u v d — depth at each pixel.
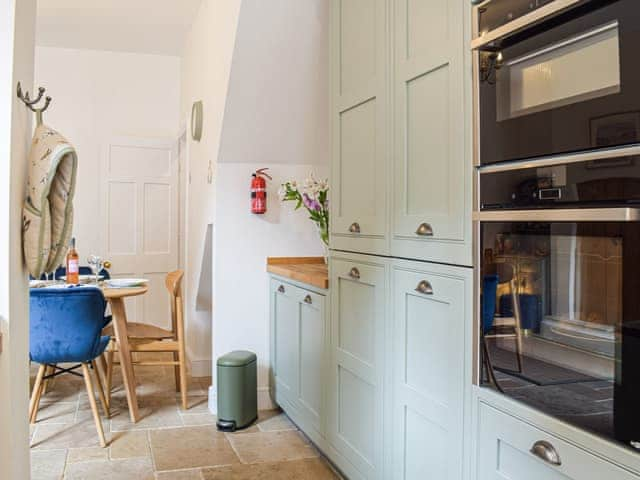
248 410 3.38
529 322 1.41
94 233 5.41
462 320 1.66
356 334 2.38
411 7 1.93
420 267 1.88
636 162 1.12
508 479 1.49
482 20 1.56
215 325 3.63
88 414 3.56
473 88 1.60
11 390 1.49
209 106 3.90
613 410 1.18
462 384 1.66
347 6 2.43
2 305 1.47
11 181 1.47
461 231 1.66
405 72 1.96
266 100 3.27
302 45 3.04
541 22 1.35
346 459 2.48
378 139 2.16
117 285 3.69
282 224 3.72
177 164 5.65
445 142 1.74
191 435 3.22
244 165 3.64
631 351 1.13
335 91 2.56
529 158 1.40
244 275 3.67
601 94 1.20
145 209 5.57
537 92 1.37
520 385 1.44
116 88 5.45
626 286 1.14
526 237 1.42
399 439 2.03
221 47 3.40
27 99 1.62
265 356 3.72
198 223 4.39
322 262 3.78
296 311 3.15
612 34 1.17
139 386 4.21
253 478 2.67
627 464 1.14
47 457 2.89
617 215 1.16
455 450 1.69
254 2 2.80
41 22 4.62
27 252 1.63
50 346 3.05
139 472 2.72
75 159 1.68
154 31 4.87
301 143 3.57
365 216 2.27
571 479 1.28
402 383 2.00
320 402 2.80
